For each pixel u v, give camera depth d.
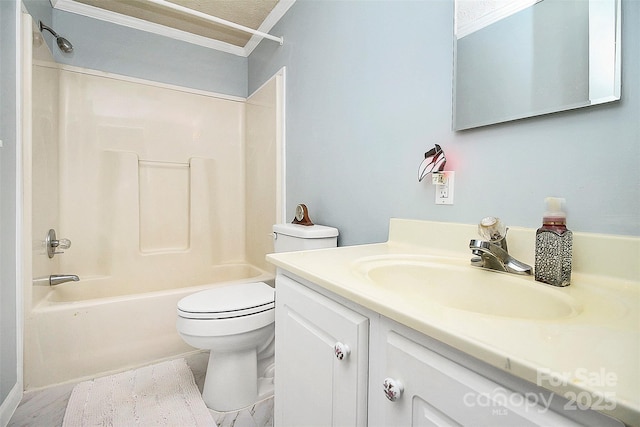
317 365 0.75
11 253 1.37
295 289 0.85
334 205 1.65
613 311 0.53
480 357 0.40
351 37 1.51
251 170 2.67
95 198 2.24
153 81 2.47
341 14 1.58
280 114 2.19
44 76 1.78
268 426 1.25
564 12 0.77
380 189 1.35
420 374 0.50
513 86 0.87
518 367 0.36
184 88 2.59
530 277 0.75
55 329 1.50
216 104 2.73
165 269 2.46
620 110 0.68
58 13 2.15
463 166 1.02
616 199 0.69
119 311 1.65
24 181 1.47
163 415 1.29
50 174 1.92
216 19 1.91
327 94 1.70
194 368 1.67
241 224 2.83
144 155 2.44
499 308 0.76
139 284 2.36
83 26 2.23
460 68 1.01
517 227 0.86
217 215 2.71
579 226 0.75
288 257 0.97
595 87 0.72
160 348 1.74
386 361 0.57
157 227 2.49
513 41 0.87
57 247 1.88
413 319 0.49
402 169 1.24
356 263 0.89
